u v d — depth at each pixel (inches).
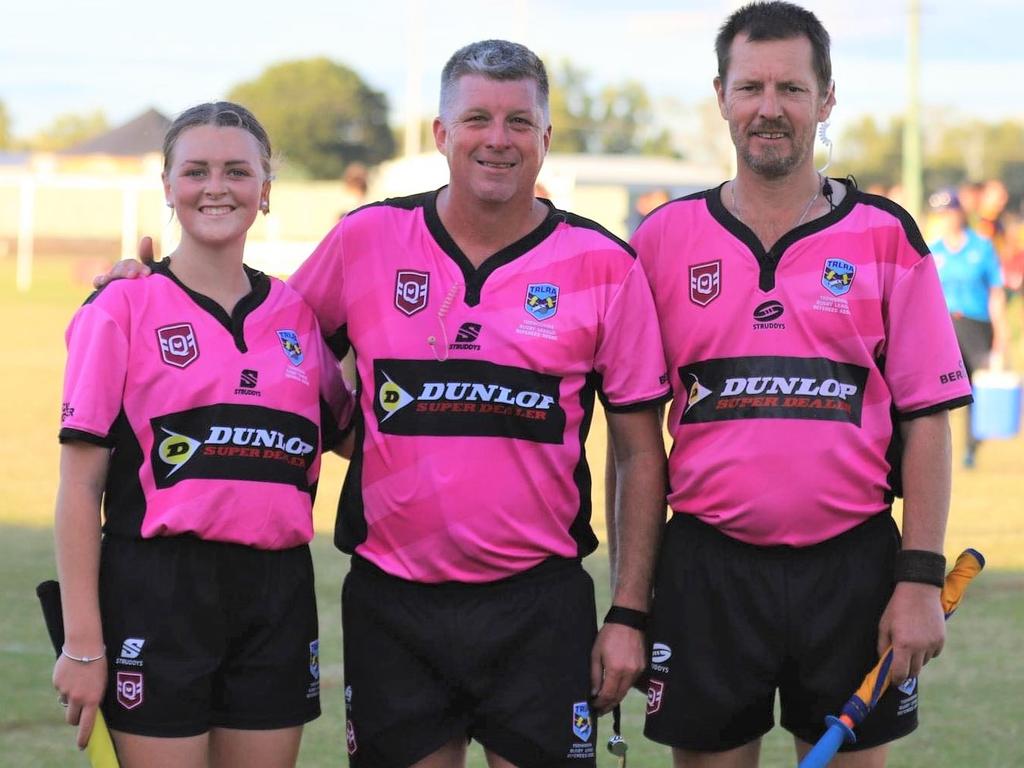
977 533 373.7
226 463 144.0
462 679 146.6
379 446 147.6
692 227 152.3
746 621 149.7
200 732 143.9
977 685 245.4
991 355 495.2
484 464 145.1
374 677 148.9
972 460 496.4
